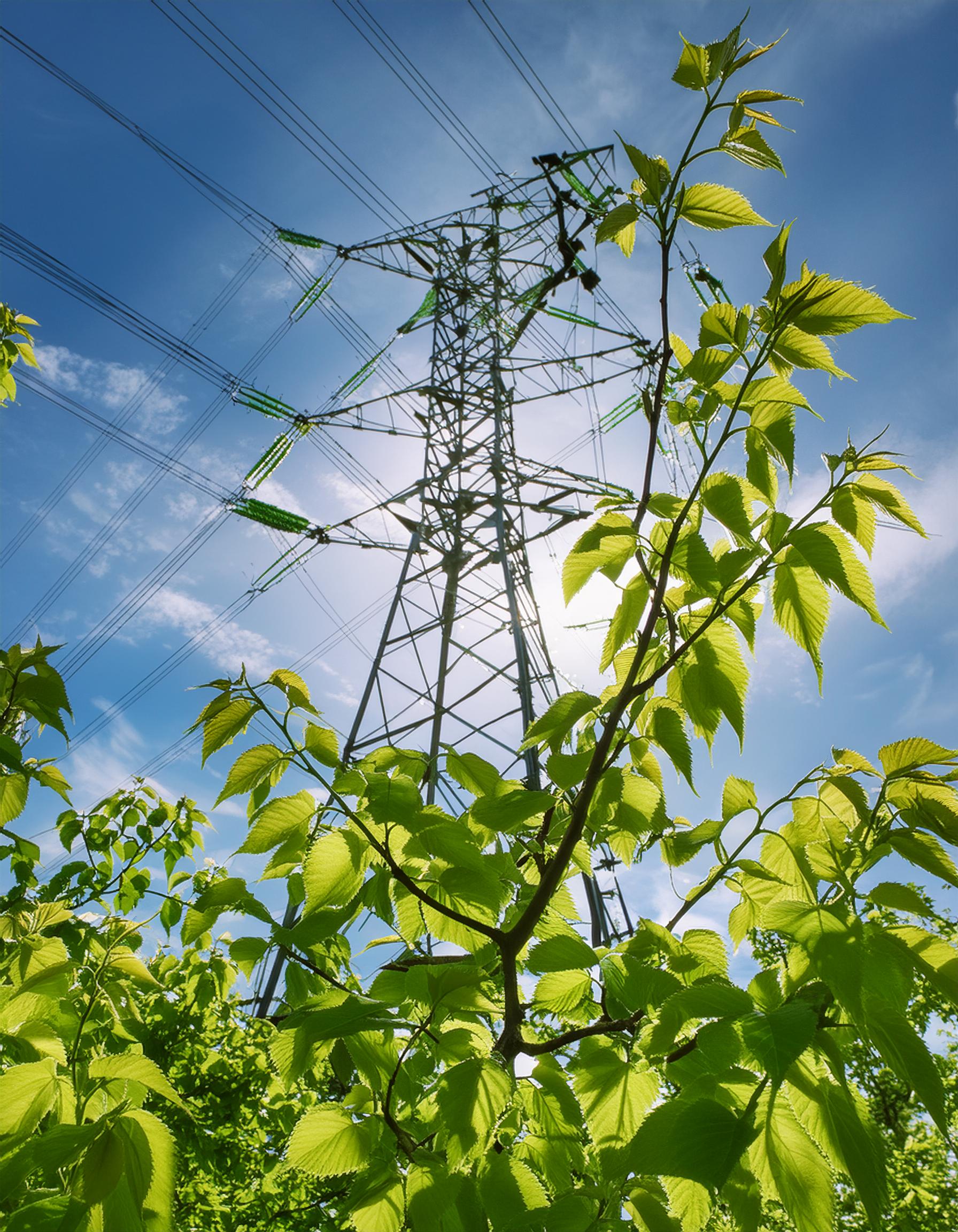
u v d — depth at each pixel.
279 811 1.58
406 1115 1.83
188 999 3.97
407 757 1.84
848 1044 1.19
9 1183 1.10
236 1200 4.73
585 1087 1.50
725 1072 1.11
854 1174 1.05
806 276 1.34
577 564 1.65
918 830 1.32
